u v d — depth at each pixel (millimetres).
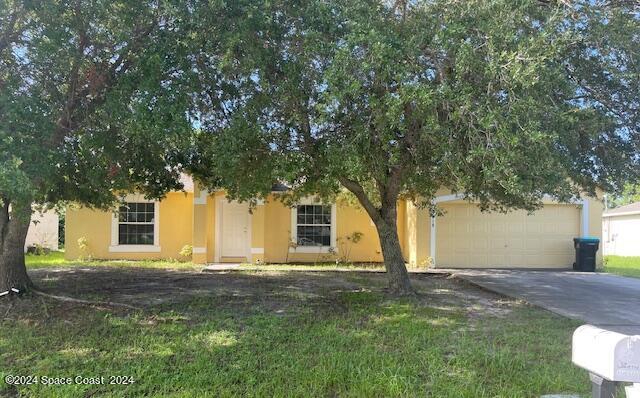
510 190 6535
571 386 5570
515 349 6988
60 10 7445
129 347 6809
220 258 17953
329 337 7379
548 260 17688
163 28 7992
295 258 18281
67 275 13570
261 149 8703
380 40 6895
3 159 6406
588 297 11281
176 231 18828
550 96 7008
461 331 7902
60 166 8789
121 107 7734
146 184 13078
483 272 16109
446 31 6918
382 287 12086
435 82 7438
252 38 7680
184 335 7402
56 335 7332
